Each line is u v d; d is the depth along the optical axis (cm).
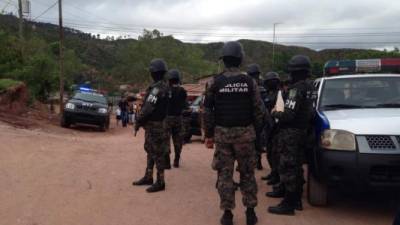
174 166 975
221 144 562
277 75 825
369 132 595
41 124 1895
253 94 555
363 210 663
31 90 2812
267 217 618
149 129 740
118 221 586
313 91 622
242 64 576
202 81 5866
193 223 590
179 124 955
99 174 840
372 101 715
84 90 2631
